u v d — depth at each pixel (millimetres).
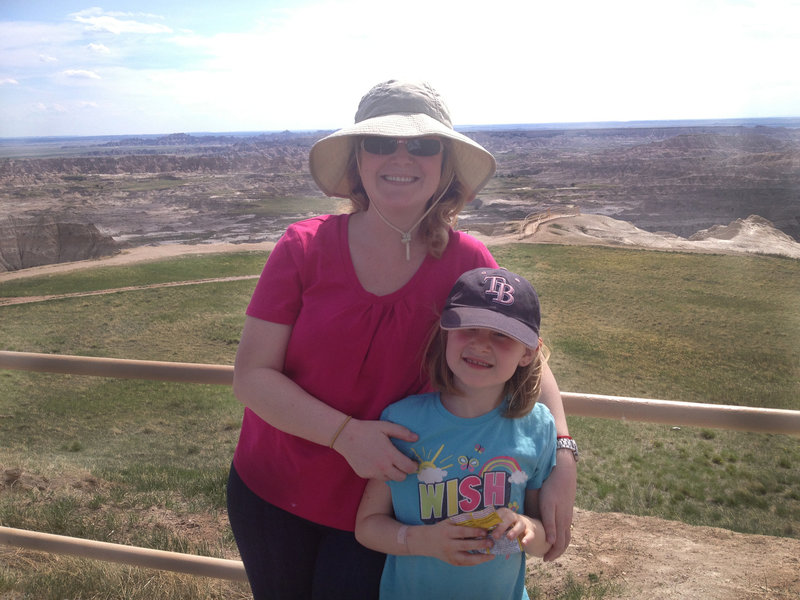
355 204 1873
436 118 1729
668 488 8844
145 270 45500
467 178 1813
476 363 1572
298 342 1701
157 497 5133
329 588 1745
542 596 3383
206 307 33312
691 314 28719
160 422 14844
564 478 1647
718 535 4008
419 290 1688
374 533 1643
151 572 2998
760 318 27422
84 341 27875
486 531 1505
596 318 28703
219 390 17734
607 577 3457
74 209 100062
